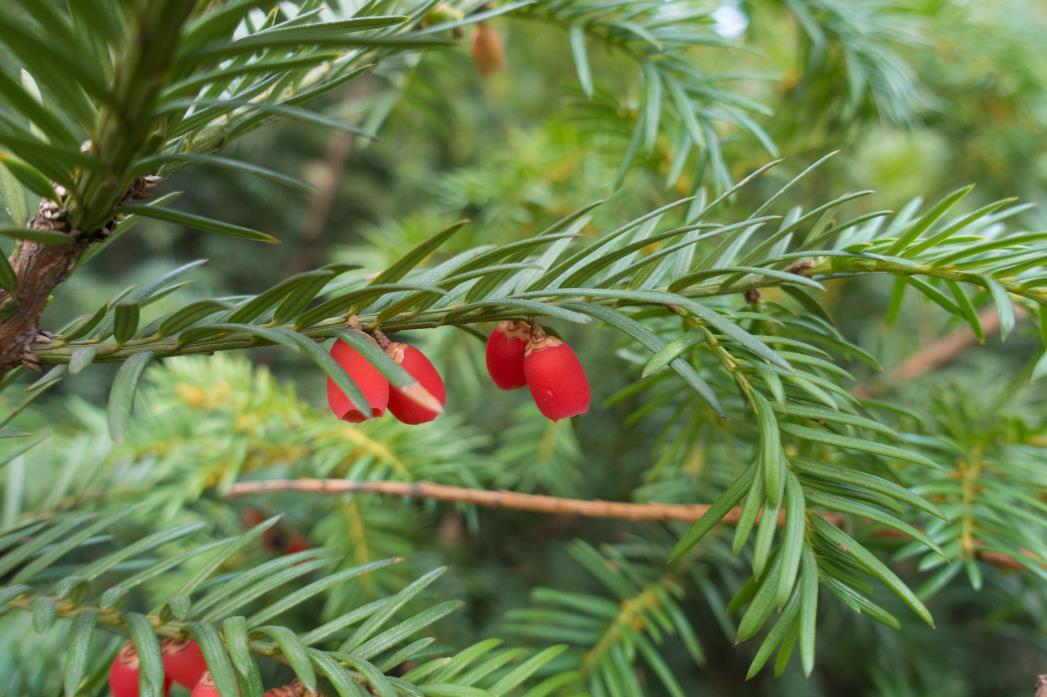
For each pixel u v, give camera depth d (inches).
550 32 31.2
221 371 17.0
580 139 18.5
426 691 9.5
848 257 9.9
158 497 14.2
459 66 18.4
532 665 9.8
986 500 11.9
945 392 17.4
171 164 9.3
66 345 9.1
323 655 9.2
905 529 9.1
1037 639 17.6
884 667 16.8
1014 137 20.6
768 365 9.5
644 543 14.9
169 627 9.5
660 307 10.0
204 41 7.8
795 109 18.2
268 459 15.8
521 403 22.3
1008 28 19.6
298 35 7.6
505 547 20.7
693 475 15.4
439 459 15.6
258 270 35.7
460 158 31.4
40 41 7.3
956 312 10.1
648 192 19.1
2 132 7.7
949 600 17.4
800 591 9.1
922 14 19.3
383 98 17.9
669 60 13.8
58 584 9.5
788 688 18.1
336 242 37.0
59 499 13.5
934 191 23.1
